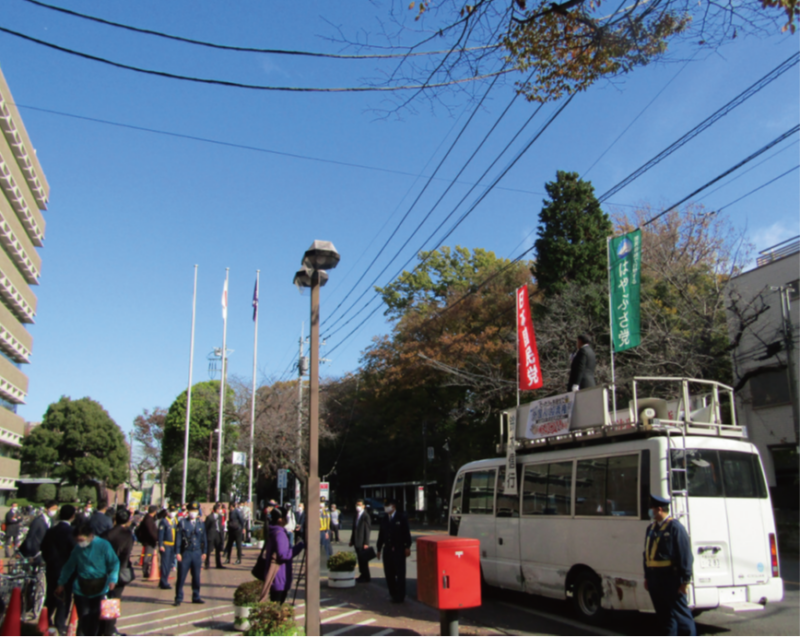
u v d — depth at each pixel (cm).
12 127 2983
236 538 1998
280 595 881
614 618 983
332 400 4934
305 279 881
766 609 1030
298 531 2203
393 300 4366
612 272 1352
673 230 2839
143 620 1040
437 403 3831
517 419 1153
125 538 884
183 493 3139
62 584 742
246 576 1672
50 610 886
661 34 706
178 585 1195
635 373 2219
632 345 1284
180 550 1209
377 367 3975
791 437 2142
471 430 3647
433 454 4569
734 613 1007
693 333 2244
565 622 973
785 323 1859
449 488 4216
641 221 3325
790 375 1814
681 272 2488
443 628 776
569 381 1148
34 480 5625
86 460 5519
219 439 3369
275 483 5644
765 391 2245
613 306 1337
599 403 956
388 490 5472
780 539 1906
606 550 902
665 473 836
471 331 3391
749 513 870
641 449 873
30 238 3703
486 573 1180
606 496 919
